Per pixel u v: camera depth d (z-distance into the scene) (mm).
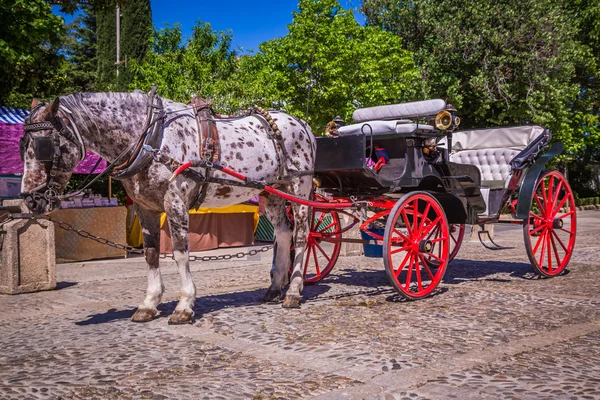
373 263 10453
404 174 6832
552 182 8438
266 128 6426
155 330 5469
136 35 36500
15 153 11648
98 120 5352
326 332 5242
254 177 6164
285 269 6918
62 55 15562
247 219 14016
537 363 4262
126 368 4305
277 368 4238
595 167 38906
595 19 30234
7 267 7914
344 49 21266
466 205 7430
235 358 4512
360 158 6398
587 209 32156
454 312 6023
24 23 12703
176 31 20266
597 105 32656
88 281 9031
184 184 5656
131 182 5602
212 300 6996
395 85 22766
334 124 7719
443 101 7066
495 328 5316
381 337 5020
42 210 5070
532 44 25562
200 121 5879
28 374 4215
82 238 11570
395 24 27797
